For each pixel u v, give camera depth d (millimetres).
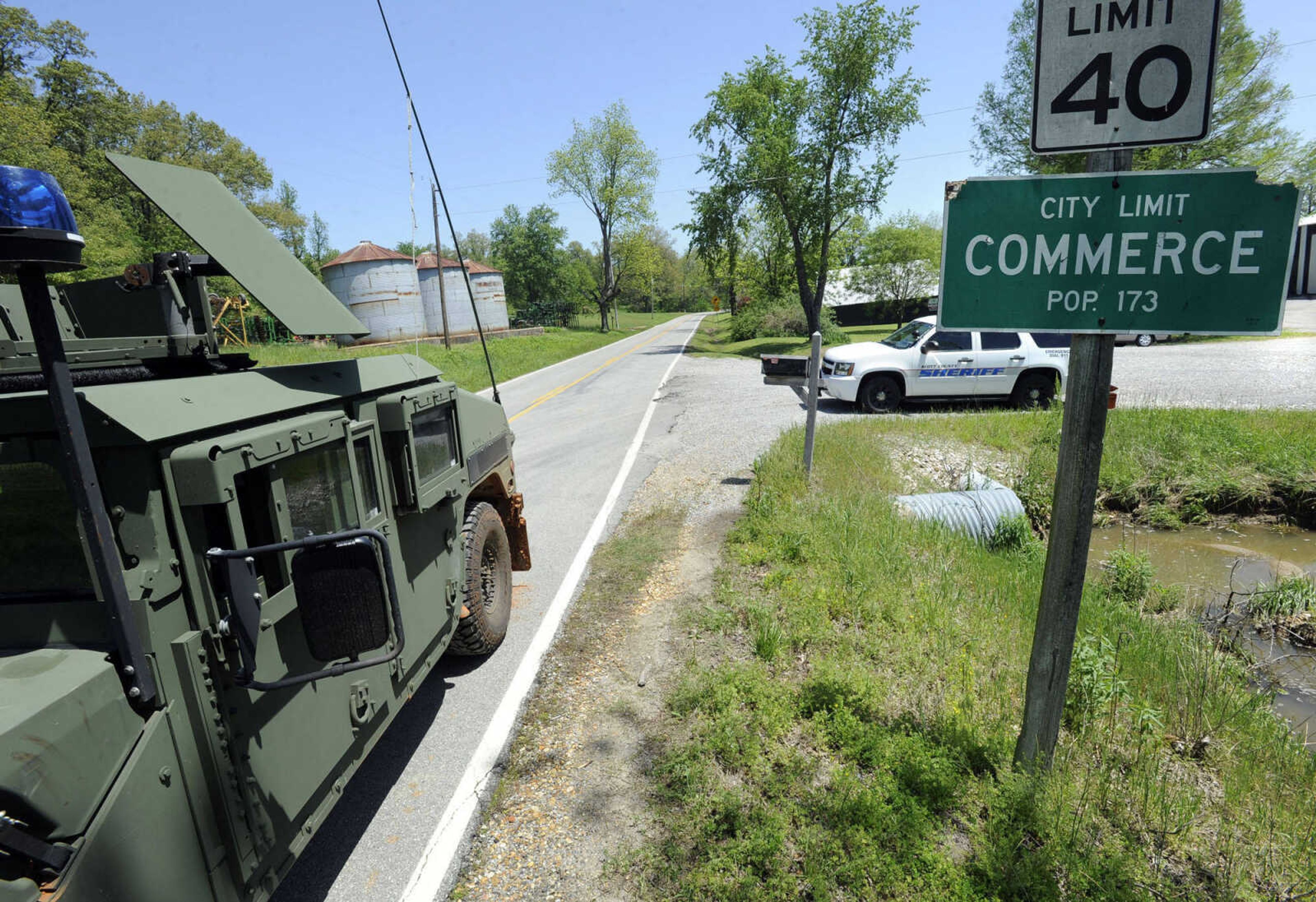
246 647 2033
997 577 5805
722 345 40844
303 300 2941
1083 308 2850
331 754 2641
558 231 73750
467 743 3947
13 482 1842
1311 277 47094
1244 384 15461
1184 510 9461
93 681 1676
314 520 2537
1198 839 3105
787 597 5383
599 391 19766
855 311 58062
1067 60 2744
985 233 2891
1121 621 5316
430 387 3826
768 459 9211
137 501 1831
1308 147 27250
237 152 48281
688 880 2900
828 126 31781
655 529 7504
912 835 3018
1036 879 2787
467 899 2896
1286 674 5473
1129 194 2725
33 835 1506
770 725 3801
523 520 5641
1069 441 2986
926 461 10070
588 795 3469
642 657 4781
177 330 2943
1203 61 2611
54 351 1628
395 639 2188
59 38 36531
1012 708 3947
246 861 2111
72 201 26359
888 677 4258
